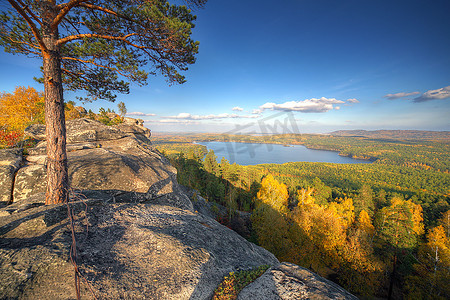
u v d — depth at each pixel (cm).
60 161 566
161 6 580
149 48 695
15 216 430
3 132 1162
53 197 559
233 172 3822
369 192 4850
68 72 708
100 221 504
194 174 4031
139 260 395
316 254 1920
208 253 465
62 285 292
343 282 1989
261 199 3431
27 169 782
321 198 4403
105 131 1377
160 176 1004
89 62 689
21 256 319
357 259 1844
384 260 2481
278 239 1903
